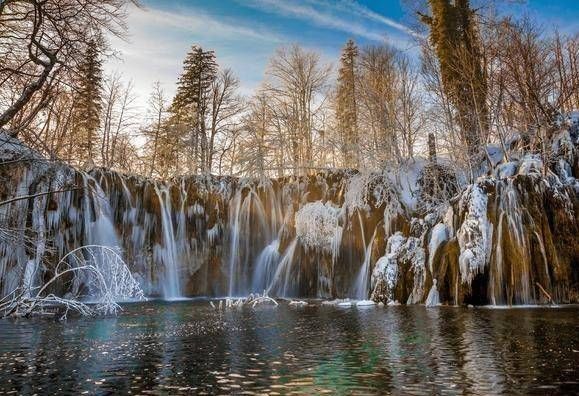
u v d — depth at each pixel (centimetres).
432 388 580
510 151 2453
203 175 2584
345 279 2248
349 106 3281
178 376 659
